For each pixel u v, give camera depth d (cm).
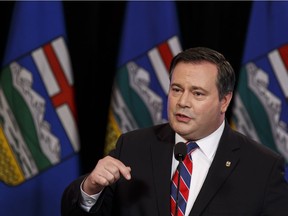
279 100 978
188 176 555
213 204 539
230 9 1016
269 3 987
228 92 555
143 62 984
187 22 1014
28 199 973
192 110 528
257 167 562
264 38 984
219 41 1019
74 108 979
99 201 543
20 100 964
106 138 989
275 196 551
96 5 1003
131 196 561
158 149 580
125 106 985
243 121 983
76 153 980
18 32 966
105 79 1017
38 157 970
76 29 1004
